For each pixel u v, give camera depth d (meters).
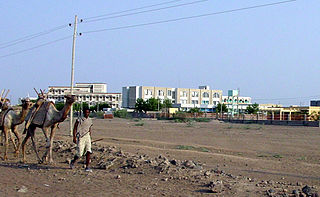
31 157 16.23
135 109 135.25
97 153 15.08
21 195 9.21
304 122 56.09
